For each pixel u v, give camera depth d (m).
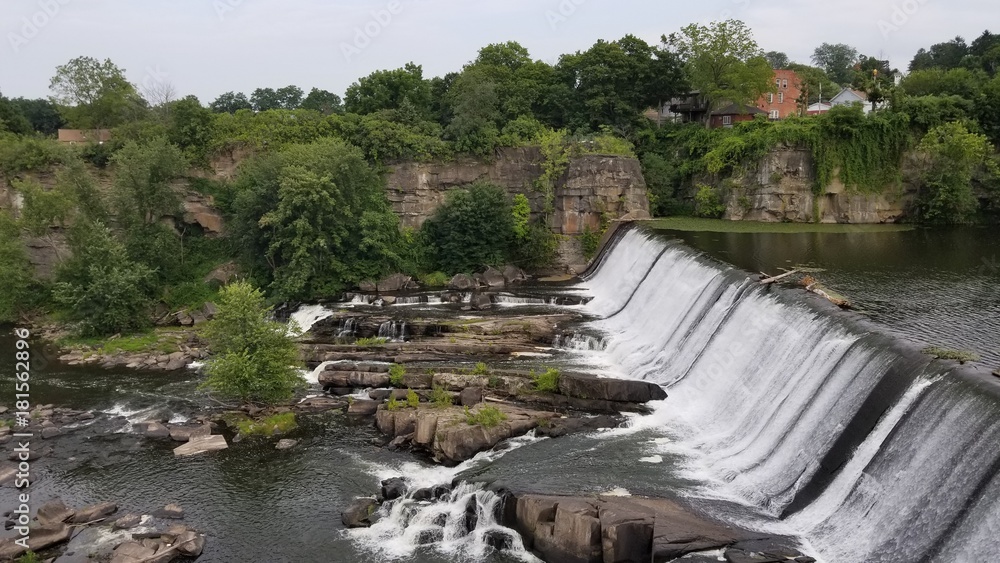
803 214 91.88
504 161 95.81
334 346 65.81
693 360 55.72
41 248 86.25
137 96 100.56
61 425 54.31
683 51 111.56
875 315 46.88
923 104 90.81
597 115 106.94
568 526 36.59
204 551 39.00
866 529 33.78
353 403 55.97
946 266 63.25
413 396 53.94
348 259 86.19
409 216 94.44
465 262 90.38
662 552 34.16
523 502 38.78
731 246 72.56
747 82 107.19
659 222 90.88
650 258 75.94
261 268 86.31
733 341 53.00
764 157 92.38
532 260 92.38
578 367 59.94
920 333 42.59
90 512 42.03
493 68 110.62
